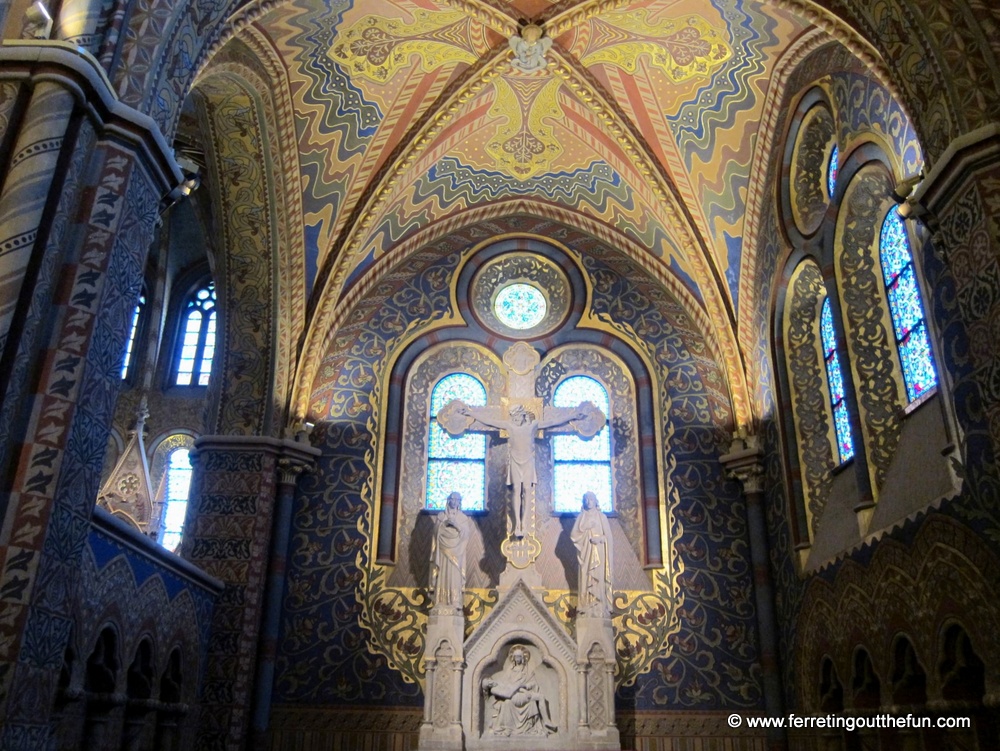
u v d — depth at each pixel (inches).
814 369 523.5
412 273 633.6
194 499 536.4
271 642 519.2
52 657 249.0
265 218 551.2
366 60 521.0
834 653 450.0
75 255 271.0
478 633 502.9
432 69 539.2
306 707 516.4
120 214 282.0
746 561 557.6
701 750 515.2
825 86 476.7
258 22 465.7
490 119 583.8
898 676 389.1
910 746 386.3
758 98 521.3
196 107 515.2
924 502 375.2
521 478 542.3
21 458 247.4
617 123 562.9
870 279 455.5
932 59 303.3
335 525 559.2
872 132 428.5
